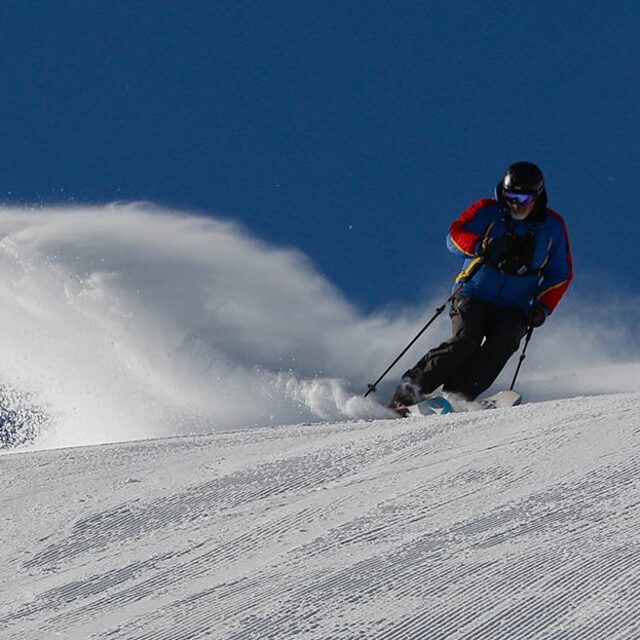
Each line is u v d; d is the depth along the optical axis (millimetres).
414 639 8594
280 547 11023
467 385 24125
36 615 9922
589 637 8383
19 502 13547
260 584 10008
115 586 10461
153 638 9086
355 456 14094
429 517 11336
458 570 9781
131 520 12398
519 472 12484
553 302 24062
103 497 13375
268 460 14320
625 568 9438
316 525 11531
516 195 23500
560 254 24062
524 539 10398
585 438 13523
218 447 15938
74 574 10922
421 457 13734
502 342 23922
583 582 9258
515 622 8695
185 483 13586
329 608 9258
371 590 9531
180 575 10578
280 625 9039
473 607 8992
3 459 16766
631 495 11281
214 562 10844
